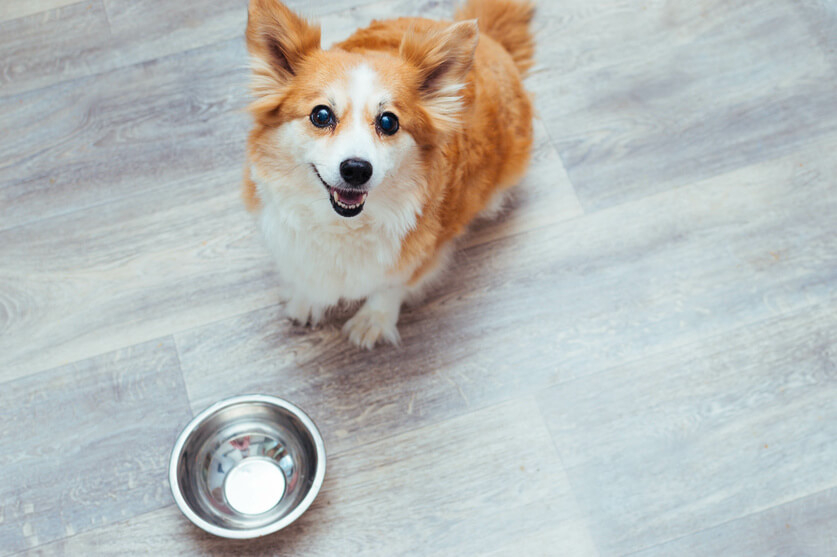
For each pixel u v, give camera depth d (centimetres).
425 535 191
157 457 195
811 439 204
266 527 174
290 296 211
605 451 202
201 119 231
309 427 186
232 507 189
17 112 229
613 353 212
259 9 149
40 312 206
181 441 182
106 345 204
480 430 203
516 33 221
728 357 213
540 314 216
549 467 199
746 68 247
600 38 249
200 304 211
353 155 147
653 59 247
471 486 196
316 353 209
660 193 231
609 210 229
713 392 209
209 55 239
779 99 244
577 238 225
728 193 231
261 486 192
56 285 210
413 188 166
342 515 192
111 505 189
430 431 202
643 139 237
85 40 239
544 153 234
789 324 217
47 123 228
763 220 229
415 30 173
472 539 191
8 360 201
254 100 161
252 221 219
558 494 196
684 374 210
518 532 192
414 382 207
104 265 213
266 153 161
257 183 170
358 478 196
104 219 218
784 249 225
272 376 205
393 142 155
